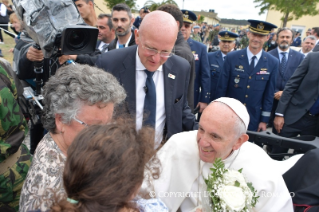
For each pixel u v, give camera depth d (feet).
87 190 2.18
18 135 4.83
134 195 2.59
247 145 6.22
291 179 6.53
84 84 3.57
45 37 5.03
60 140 3.87
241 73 12.32
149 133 2.86
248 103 12.37
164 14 5.78
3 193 4.70
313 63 10.69
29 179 3.44
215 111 4.95
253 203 4.72
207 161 5.44
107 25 13.32
